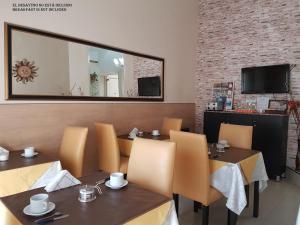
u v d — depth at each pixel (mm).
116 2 3621
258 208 2654
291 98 4254
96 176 1623
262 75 4449
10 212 1120
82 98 3215
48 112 2869
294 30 4199
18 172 1867
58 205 1181
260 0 4559
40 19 2777
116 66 3660
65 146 2627
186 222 2479
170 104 4727
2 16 2496
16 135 2607
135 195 1309
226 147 2715
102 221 1030
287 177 3959
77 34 3127
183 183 2221
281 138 3879
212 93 5211
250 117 4199
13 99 2568
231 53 4941
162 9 4484
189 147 2150
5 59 2504
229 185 2062
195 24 5375
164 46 4555
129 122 3881
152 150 1746
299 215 1428
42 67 2805
